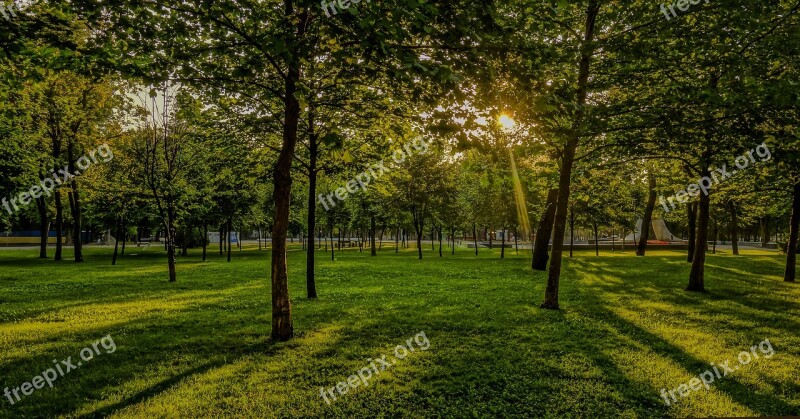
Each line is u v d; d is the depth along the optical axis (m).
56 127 24.30
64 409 5.80
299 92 6.76
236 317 11.16
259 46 6.83
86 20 6.78
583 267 25.00
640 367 7.31
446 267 25.94
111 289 16.52
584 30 12.03
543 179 12.51
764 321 10.52
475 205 36.19
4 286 17.16
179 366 7.41
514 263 28.91
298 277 20.77
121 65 7.16
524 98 6.83
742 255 37.25
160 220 33.38
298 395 6.20
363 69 7.45
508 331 9.59
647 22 10.41
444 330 9.73
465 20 6.24
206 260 33.69
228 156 14.92
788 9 9.59
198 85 8.41
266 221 46.09
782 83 7.54
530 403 5.97
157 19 7.05
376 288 16.70
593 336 9.21
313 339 8.97
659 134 9.12
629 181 17.84
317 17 6.66
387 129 10.99
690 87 8.98
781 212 26.86
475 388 6.48
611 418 5.54
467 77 6.68
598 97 12.22
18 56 7.09
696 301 13.32
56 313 11.73
